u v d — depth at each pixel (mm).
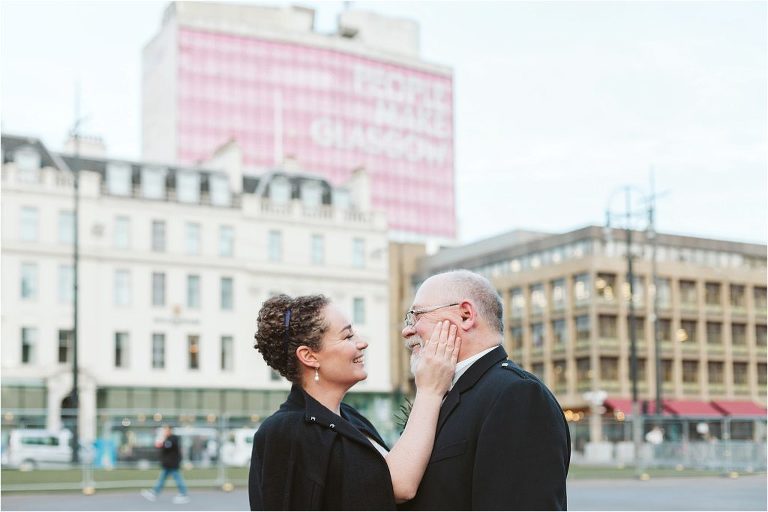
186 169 50688
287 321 3254
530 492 2873
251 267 51000
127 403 46719
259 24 82375
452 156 88875
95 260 46812
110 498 19797
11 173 45656
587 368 47188
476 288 3346
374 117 85000
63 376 44781
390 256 58625
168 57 77562
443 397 3279
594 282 46906
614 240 47750
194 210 49938
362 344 3326
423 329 3355
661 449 28938
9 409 43625
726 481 23984
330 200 55188
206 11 79250
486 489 2920
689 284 45281
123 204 48281
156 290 48406
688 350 45125
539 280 50688
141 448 29297
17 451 28250
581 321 47719
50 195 46375
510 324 52344
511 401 2988
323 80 82812
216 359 49156
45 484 22875
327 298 3340
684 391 44812
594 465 31500
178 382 48000
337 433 3092
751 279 43562
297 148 80750
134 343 47406
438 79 89312
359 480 3020
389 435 32062
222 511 16250
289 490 3012
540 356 50250
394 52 87125
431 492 3082
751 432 28266
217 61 78062
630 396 46562
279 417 3137
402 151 86062
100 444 28438
